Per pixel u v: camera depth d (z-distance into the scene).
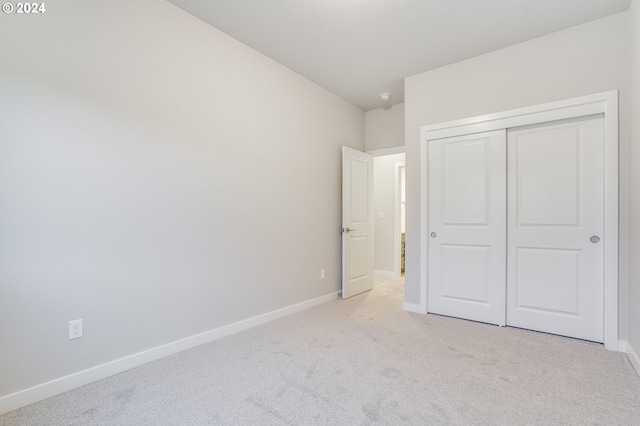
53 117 1.76
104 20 1.97
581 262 2.57
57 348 1.78
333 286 3.95
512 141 2.89
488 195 2.98
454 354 2.29
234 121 2.77
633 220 2.18
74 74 1.84
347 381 1.90
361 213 4.26
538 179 2.76
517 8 2.36
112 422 1.52
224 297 2.68
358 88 3.81
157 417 1.56
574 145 2.60
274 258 3.15
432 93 3.30
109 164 1.99
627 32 2.36
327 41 2.82
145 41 2.17
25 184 1.67
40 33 1.72
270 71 3.11
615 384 1.86
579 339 2.57
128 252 2.08
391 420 1.54
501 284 2.90
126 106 2.07
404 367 2.08
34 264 1.70
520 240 2.84
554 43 2.66
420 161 3.35
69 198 1.82
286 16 2.46
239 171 2.81
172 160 2.32
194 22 2.47
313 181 3.64
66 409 1.63
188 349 2.39
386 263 5.48
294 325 2.95
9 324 1.63
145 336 2.17
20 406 1.65
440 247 3.25
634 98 2.17
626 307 2.32
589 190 2.54
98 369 1.93
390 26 2.59
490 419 1.54
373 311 3.40
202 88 2.52
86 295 1.89
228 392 1.79
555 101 2.65
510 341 2.54
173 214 2.32
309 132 3.59
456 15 2.45
